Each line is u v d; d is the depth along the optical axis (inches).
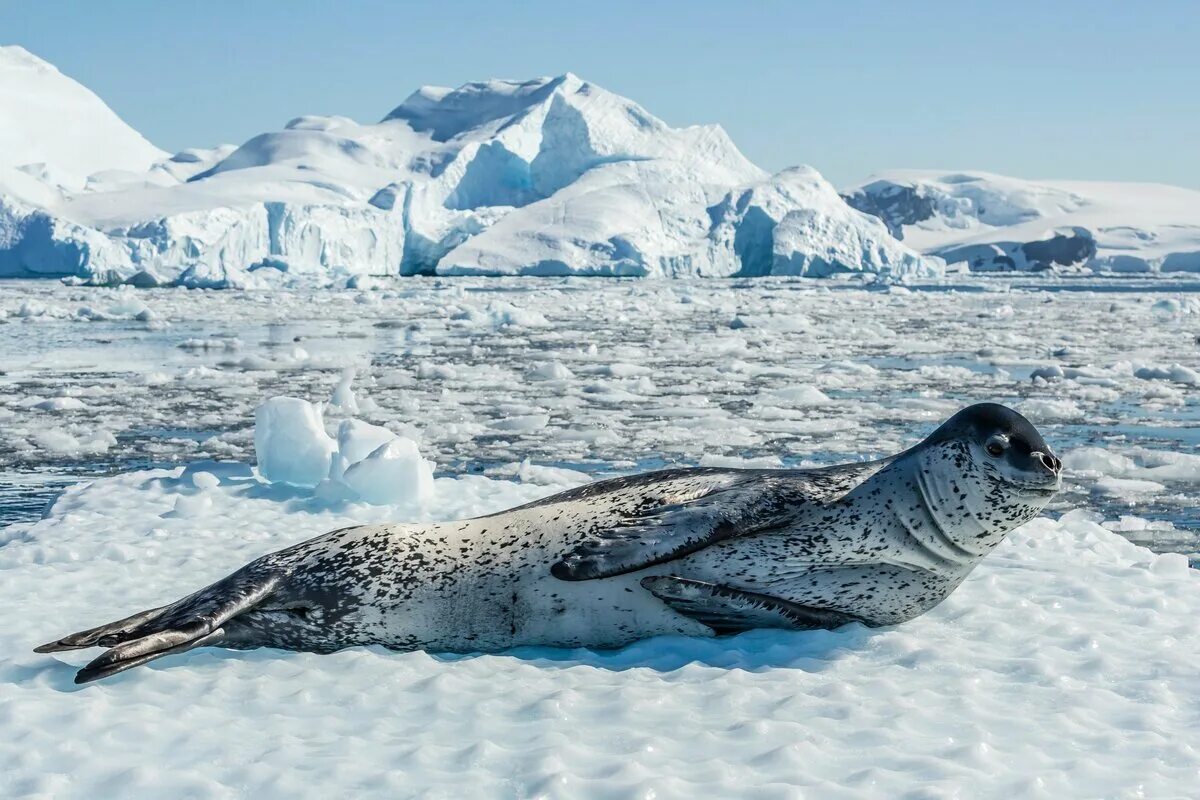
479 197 2696.9
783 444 378.9
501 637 146.9
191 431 409.4
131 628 136.9
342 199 2571.4
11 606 158.1
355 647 146.2
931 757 104.1
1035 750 107.0
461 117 3604.8
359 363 677.9
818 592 148.2
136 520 223.9
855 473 152.5
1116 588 167.9
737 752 106.9
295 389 539.5
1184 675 129.1
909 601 150.7
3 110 4480.8
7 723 111.8
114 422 430.0
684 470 159.8
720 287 1807.3
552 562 146.0
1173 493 299.6
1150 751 107.1
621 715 116.6
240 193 2443.4
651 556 140.9
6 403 482.9
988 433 142.3
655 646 142.6
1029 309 1315.2
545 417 422.9
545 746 105.8
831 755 106.1
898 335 928.9
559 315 1181.1
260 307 1258.6
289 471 268.7
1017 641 143.2
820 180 2375.7
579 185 2440.9
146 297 1423.5
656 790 95.3
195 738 108.4
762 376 613.3
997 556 193.0
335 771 100.0
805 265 2204.7
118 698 121.7
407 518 226.2
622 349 783.7
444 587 146.0
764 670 132.0
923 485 145.4
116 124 4904.0
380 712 119.3
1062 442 391.2
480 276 2190.0
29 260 2037.4
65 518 227.1
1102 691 123.6
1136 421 445.4
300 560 147.3
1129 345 832.9
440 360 702.5
